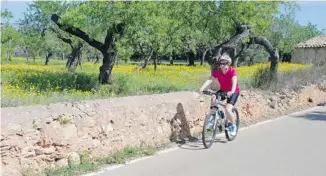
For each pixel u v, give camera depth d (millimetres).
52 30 30984
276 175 5836
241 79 18062
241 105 11039
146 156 6777
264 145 7852
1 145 4809
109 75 18812
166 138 7883
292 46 51031
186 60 70375
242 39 17391
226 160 6641
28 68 30453
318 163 6527
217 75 7898
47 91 13945
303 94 15664
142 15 15531
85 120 6094
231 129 8172
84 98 11125
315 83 18172
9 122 5023
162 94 8641
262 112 12125
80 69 33906
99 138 6316
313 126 10266
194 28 19266
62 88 15836
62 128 5691
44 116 5508
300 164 6453
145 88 17094
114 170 5879
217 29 18016
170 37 24734
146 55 34219
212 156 6906
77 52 31984
